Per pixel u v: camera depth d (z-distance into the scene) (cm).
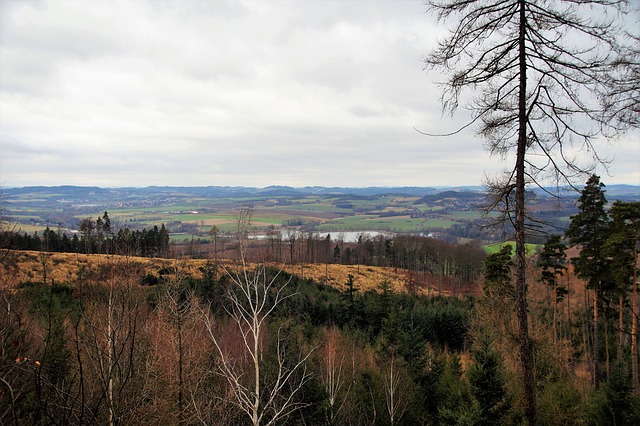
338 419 1451
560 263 2956
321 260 9981
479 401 1309
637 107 722
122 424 550
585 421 1602
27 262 3756
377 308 3941
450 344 3959
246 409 780
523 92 821
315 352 1923
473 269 7256
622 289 2233
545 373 1791
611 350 3144
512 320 2047
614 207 2184
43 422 505
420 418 1764
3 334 550
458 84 863
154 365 1122
